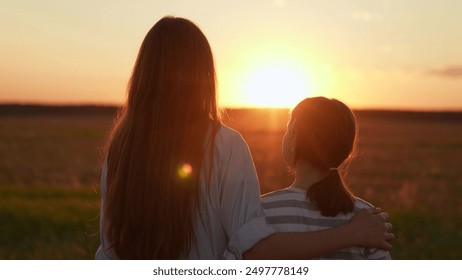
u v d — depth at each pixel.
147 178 3.42
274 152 58.50
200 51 3.49
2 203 20.56
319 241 3.45
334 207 3.62
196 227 3.47
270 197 3.81
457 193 32.06
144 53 3.52
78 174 39.47
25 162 48.62
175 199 3.41
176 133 3.43
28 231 16.23
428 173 44.66
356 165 49.16
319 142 3.68
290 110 3.87
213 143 3.45
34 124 121.00
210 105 3.50
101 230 3.68
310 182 3.77
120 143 3.54
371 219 3.56
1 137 80.44
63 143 73.50
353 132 3.76
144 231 3.44
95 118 163.12
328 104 3.71
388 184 35.56
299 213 3.69
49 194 25.36
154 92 3.46
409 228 17.98
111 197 3.53
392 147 74.81
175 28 3.49
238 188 3.47
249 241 3.40
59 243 14.65
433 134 112.81
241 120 111.88
